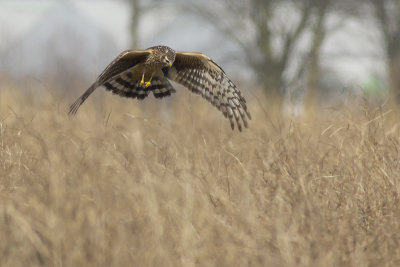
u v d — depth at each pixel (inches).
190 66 716.7
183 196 566.6
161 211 553.3
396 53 2490.2
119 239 510.0
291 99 946.7
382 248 539.5
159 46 679.1
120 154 662.5
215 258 502.0
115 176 607.5
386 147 695.1
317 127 842.2
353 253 526.3
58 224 508.1
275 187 615.2
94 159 627.5
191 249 504.7
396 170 652.7
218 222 542.9
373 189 628.1
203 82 723.4
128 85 682.8
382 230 557.6
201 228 542.6
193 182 598.5
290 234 527.8
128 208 552.1
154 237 515.5
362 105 787.4
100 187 569.3
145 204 545.6
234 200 598.5
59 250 491.8
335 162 695.1
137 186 565.3
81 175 588.7
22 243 508.4
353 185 634.8
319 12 2701.8
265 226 545.0
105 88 674.2
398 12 2684.5
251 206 562.3
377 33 2701.8
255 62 2780.5
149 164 636.7
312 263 497.0
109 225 527.5
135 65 673.6
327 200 609.6
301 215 554.9
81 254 491.2
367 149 689.0
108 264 490.9
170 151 729.0
